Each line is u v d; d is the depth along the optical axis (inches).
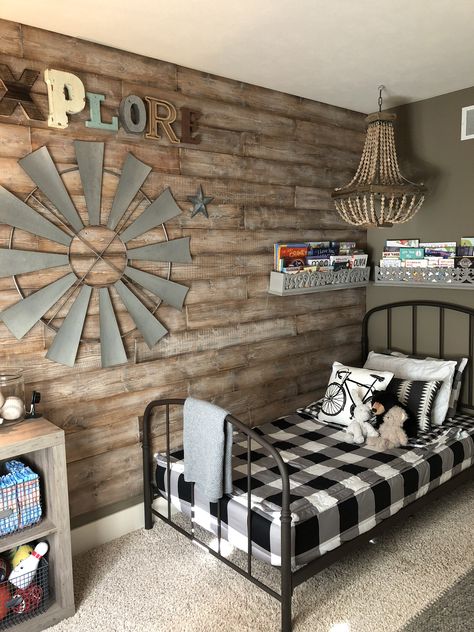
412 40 95.3
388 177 119.9
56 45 89.9
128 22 86.2
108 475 103.3
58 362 94.4
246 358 124.5
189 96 108.1
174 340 110.5
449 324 135.8
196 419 91.2
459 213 130.9
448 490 108.5
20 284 89.4
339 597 86.7
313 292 137.5
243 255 120.9
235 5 80.8
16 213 87.6
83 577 92.7
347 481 93.0
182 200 108.7
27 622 80.2
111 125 96.4
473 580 90.3
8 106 85.3
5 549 76.5
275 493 88.7
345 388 122.4
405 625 80.4
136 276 102.9
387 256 143.4
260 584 81.9
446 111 130.4
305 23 87.4
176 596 87.8
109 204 98.4
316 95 128.0
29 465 89.2
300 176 131.1
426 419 116.9
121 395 103.7
